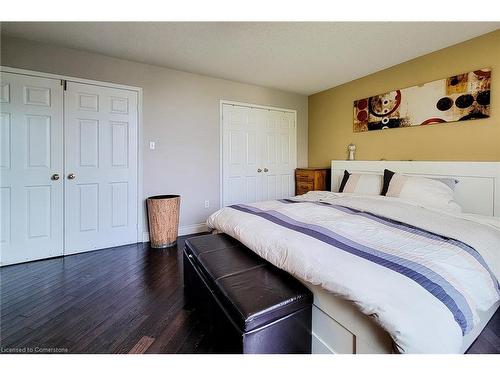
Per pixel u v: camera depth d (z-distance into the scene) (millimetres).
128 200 3156
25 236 2598
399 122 3088
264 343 1133
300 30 2330
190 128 3523
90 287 2074
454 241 1437
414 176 2604
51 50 2635
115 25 2266
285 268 1364
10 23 2229
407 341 875
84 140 2857
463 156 2543
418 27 2262
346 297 1026
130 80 3074
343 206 2283
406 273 1066
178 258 2719
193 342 1429
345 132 3873
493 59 2314
